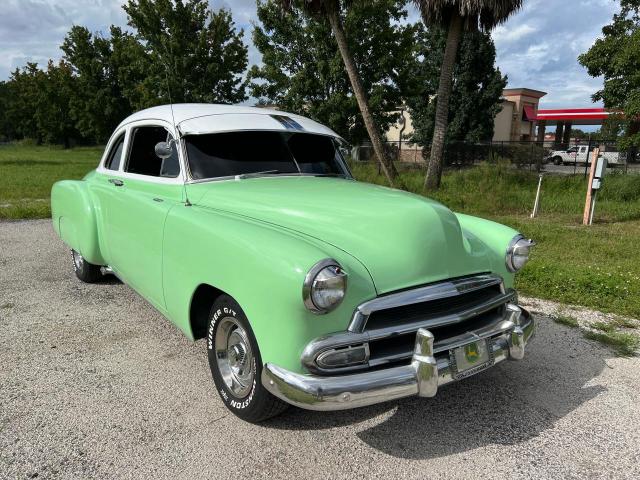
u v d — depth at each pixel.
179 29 22.44
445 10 13.29
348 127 19.64
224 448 2.76
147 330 4.33
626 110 14.11
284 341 2.45
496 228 3.45
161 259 3.45
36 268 6.26
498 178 15.70
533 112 40.62
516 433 2.97
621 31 14.52
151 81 23.17
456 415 3.15
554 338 4.39
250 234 2.70
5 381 3.42
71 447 2.73
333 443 2.83
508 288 3.24
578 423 3.09
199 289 3.12
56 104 52.38
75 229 4.97
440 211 3.03
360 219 2.88
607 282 5.60
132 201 3.91
